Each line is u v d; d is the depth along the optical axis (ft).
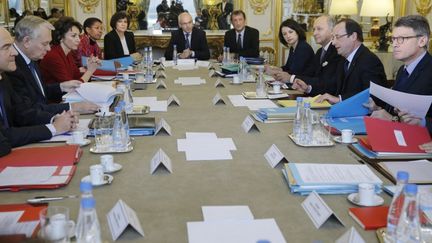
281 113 8.61
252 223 4.45
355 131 7.55
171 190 5.32
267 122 8.50
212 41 24.23
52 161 6.06
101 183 5.43
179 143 7.19
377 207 4.72
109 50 19.08
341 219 4.53
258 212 4.72
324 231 4.29
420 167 5.90
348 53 11.04
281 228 4.36
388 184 5.41
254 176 5.79
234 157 6.54
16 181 5.38
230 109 9.68
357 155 6.56
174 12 24.56
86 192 3.65
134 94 11.37
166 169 5.98
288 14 24.93
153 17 24.58
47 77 12.80
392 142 6.54
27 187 5.28
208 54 20.02
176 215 4.65
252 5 24.80
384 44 21.38
